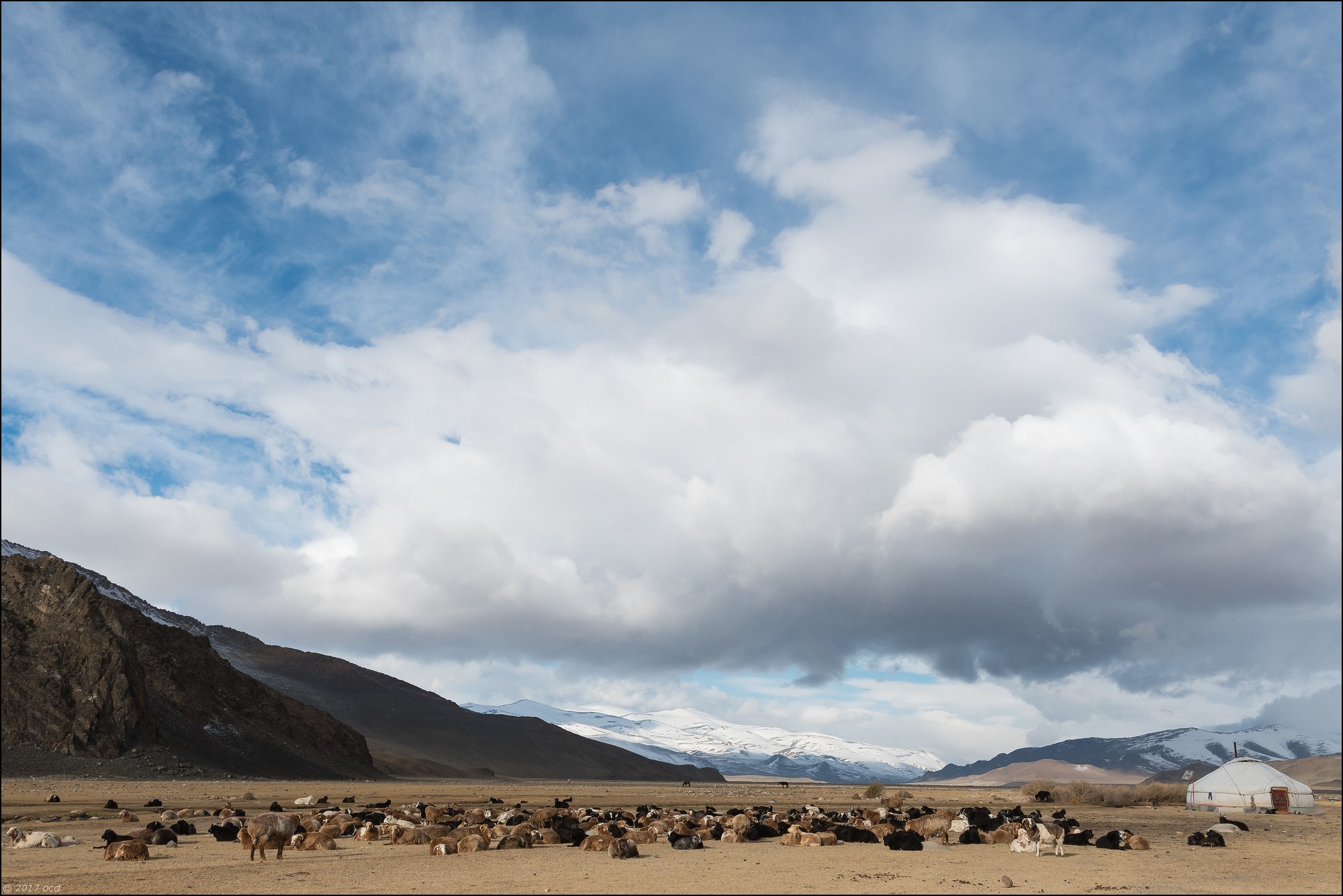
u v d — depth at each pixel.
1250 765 88.25
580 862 35.81
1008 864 35.53
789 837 43.94
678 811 65.56
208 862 35.56
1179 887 28.89
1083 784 113.06
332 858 37.06
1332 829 62.03
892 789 166.75
